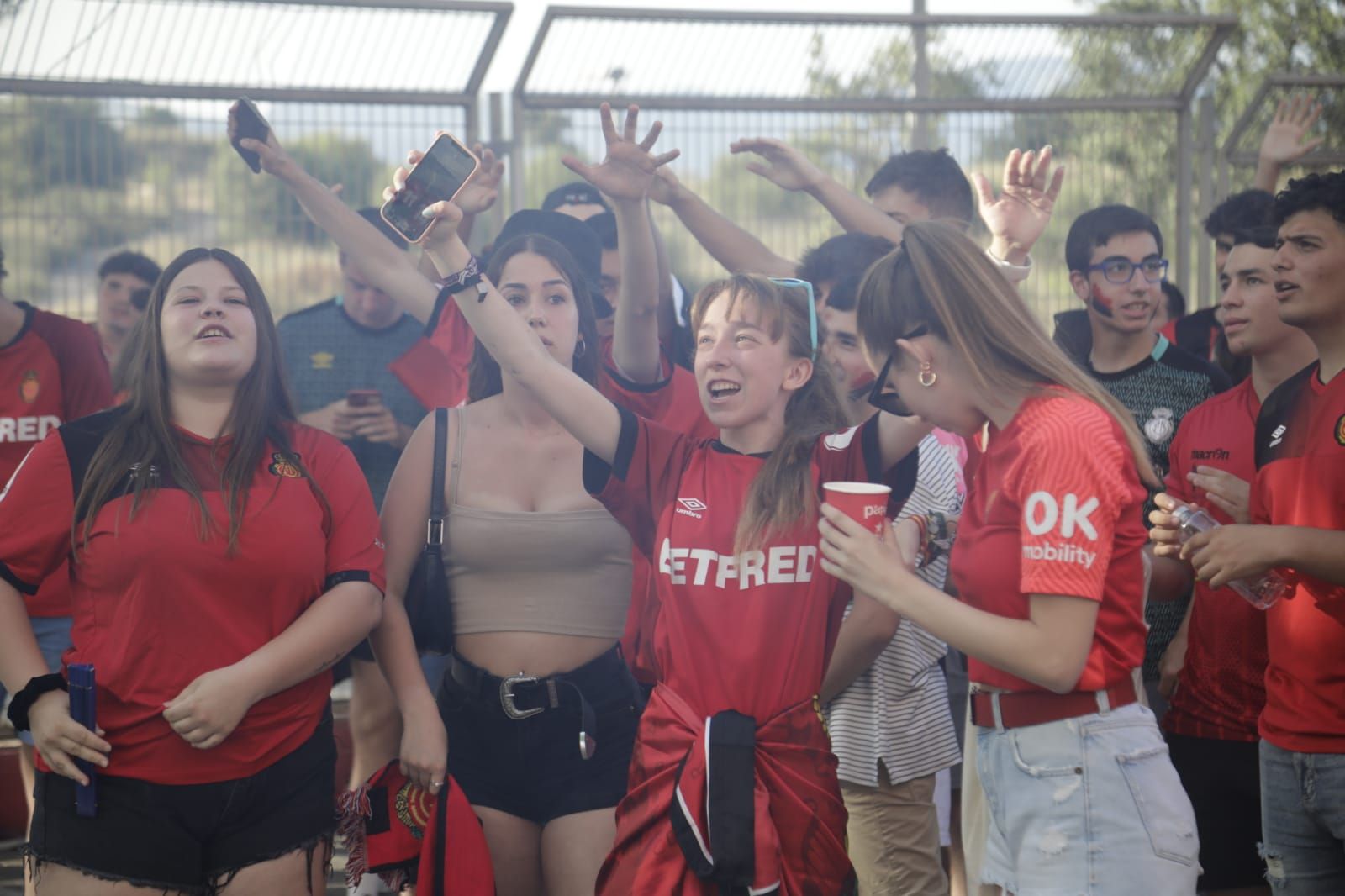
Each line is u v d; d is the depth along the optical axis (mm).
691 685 2801
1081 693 2539
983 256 2639
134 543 2848
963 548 2654
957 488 3664
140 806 2828
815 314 2996
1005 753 2617
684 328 4512
